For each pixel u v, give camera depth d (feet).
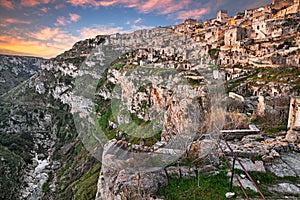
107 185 20.03
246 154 26.40
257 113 52.75
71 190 125.59
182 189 20.45
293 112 39.22
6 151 224.94
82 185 107.65
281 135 39.45
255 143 31.35
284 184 22.52
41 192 161.68
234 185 21.65
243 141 34.63
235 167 24.13
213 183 21.56
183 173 21.86
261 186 22.12
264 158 26.11
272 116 50.72
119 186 18.93
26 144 267.18
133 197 18.62
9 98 412.57
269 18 168.86
